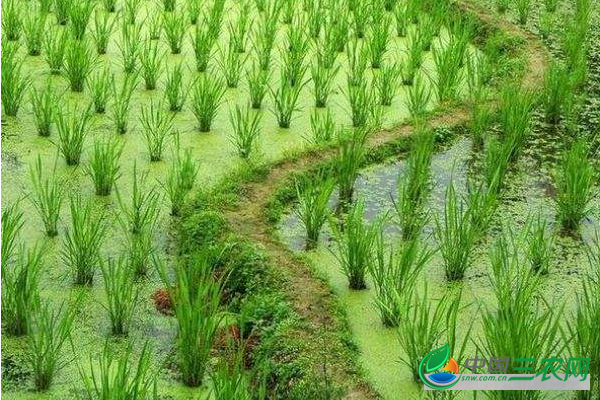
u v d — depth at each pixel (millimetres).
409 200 7328
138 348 6016
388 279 6277
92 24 10695
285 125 8742
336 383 5621
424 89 9781
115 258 6820
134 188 6906
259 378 5699
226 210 7375
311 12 10844
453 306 6027
